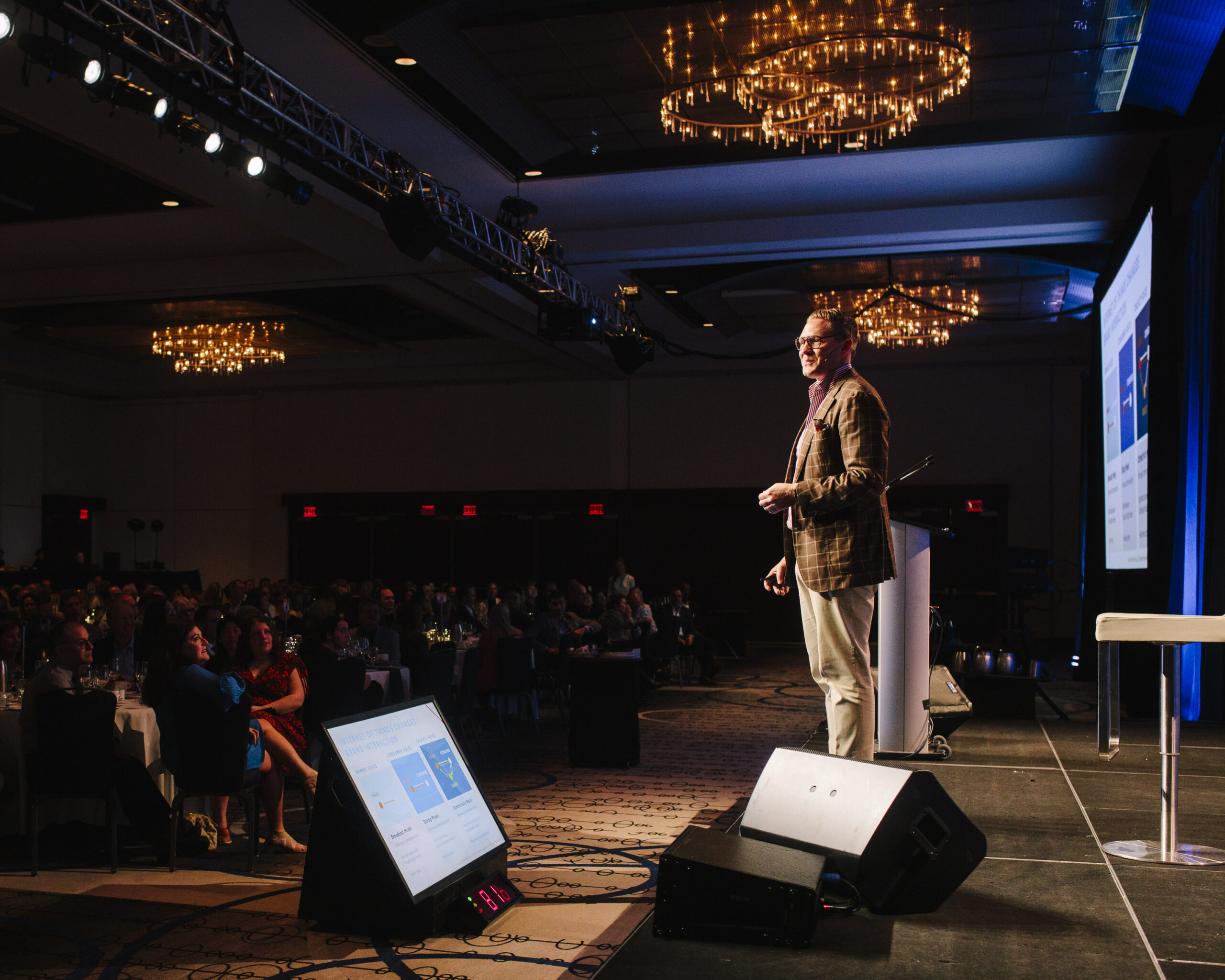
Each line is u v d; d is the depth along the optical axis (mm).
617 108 8781
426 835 3697
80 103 7859
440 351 19672
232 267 13125
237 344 18125
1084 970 2000
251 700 5051
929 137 9391
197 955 3541
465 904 3682
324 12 7188
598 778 7125
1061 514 17703
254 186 9727
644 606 13164
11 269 13656
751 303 15078
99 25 5910
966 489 17953
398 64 8016
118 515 22109
